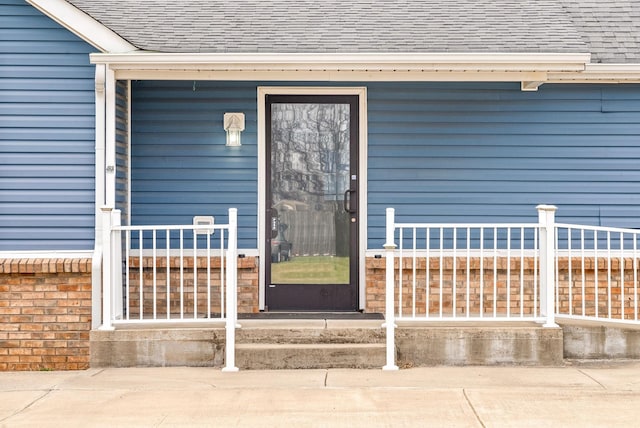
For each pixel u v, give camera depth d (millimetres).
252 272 9953
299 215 10125
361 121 10062
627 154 10078
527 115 10062
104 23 9781
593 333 8805
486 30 9758
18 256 8930
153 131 10047
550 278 8641
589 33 10328
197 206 10062
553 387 7648
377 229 10055
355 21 10031
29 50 8977
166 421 6680
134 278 9945
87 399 7355
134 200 10031
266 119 10125
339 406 7055
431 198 10047
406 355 8609
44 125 8961
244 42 9320
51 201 8961
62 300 8938
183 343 8672
